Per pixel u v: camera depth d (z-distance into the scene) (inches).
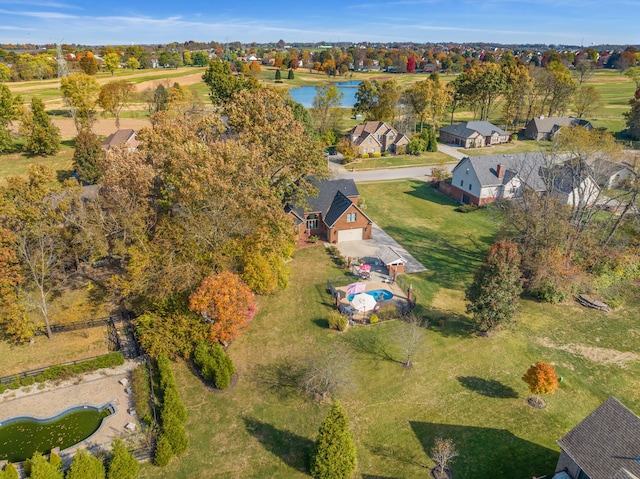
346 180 2517.2
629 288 1841.8
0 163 3181.6
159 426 1144.8
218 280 1309.1
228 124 2182.6
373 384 1312.7
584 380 1339.8
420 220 2561.5
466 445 1110.4
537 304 1736.0
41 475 901.8
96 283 1727.4
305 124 3740.2
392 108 4724.4
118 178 1509.6
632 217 2066.9
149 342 1366.9
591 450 927.0
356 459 1059.3
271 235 1640.0
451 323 1604.3
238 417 1194.6
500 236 2203.5
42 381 1318.9
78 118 4042.8
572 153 2159.2
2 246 1291.8
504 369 1381.6
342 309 1657.2
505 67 4940.9
